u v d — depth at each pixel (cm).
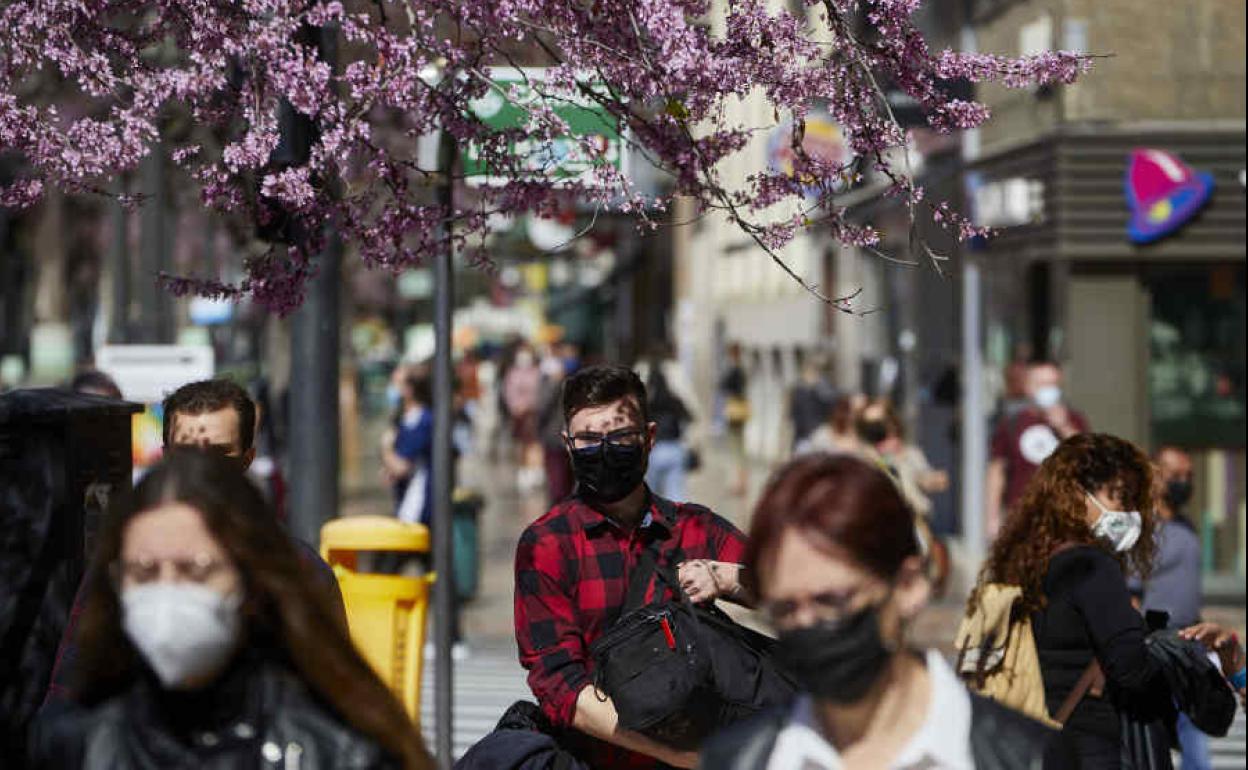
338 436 2153
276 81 1252
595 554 1191
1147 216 3912
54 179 1295
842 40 1308
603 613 1187
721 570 1152
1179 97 3934
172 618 658
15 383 10512
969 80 1355
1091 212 3938
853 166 1336
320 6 1262
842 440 3569
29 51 1277
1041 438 3253
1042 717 1295
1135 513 1324
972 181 4366
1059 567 1300
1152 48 3925
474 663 3203
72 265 10819
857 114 1319
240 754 679
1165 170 3909
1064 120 3928
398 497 3606
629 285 12850
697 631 1140
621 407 1191
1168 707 1334
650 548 1201
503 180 1373
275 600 677
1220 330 3962
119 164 1277
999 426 3322
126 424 1403
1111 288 3966
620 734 1148
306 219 1333
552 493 4466
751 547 655
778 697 1134
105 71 1276
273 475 4153
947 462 4706
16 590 1243
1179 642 1338
